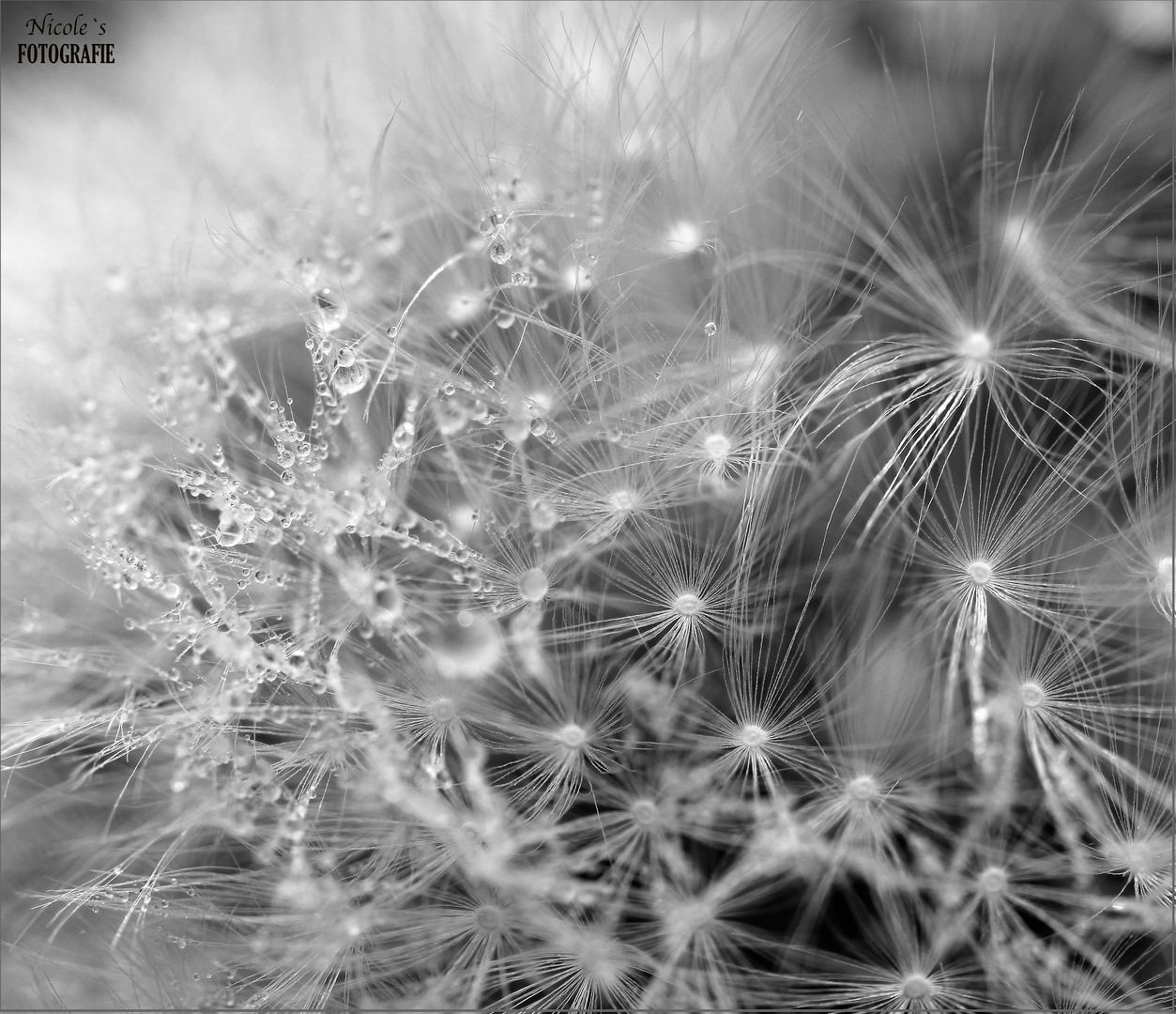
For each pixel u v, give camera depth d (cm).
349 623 5
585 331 5
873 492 5
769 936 5
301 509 5
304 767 5
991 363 5
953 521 5
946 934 5
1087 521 5
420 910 5
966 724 5
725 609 5
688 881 5
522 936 5
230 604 5
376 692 5
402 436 5
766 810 5
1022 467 5
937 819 5
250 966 5
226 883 5
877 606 5
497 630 5
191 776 5
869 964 5
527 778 5
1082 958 5
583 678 5
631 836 5
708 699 5
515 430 5
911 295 5
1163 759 5
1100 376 5
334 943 5
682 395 5
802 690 5
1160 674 5
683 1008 5
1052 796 5
